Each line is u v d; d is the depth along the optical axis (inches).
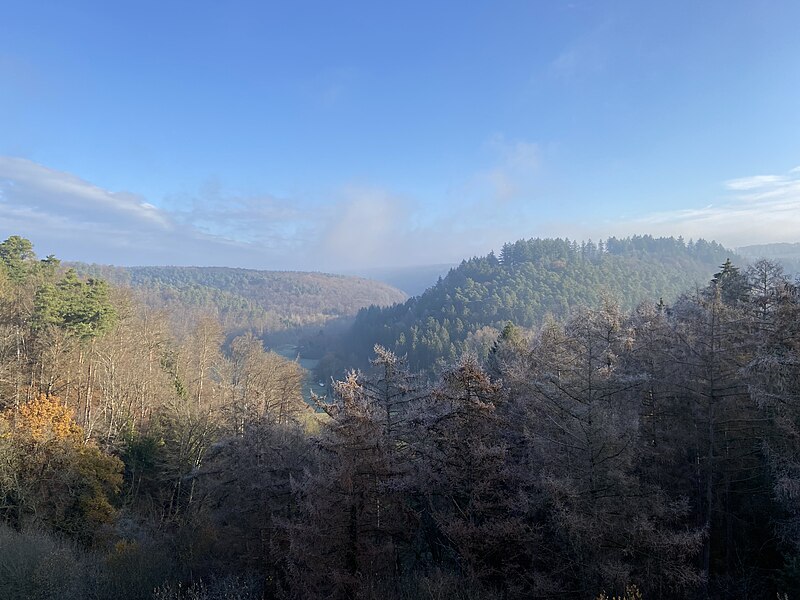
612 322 918.4
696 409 764.0
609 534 589.0
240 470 1003.9
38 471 1138.0
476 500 659.4
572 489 584.1
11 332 1622.8
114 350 1839.3
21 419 1205.1
